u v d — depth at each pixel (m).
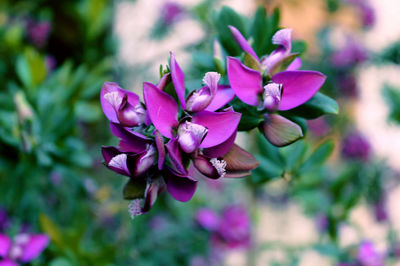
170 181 0.28
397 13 0.76
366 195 0.60
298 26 0.74
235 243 0.59
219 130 0.28
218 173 0.28
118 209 0.52
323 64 0.70
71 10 0.60
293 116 0.30
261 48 0.30
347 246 0.49
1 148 0.40
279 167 0.36
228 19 0.31
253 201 0.63
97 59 0.61
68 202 0.50
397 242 0.54
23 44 0.58
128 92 0.28
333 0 0.72
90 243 0.50
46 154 0.40
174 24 0.63
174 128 0.28
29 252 0.38
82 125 0.56
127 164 0.28
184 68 0.49
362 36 0.75
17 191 0.41
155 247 0.56
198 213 0.60
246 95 0.29
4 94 0.46
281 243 0.56
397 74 0.61
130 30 0.64
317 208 0.48
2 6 0.61
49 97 0.41
